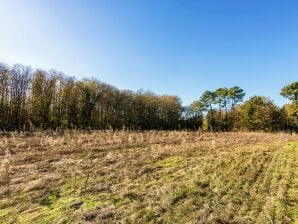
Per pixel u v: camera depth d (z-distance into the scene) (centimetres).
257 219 819
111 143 2289
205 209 877
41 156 1670
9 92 4966
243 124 6209
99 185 1121
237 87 7469
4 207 905
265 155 1838
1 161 1502
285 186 1138
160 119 7794
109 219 803
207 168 1420
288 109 5828
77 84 6006
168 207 888
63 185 1125
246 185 1144
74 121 5662
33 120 5012
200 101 7850
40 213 852
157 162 1590
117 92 6962
